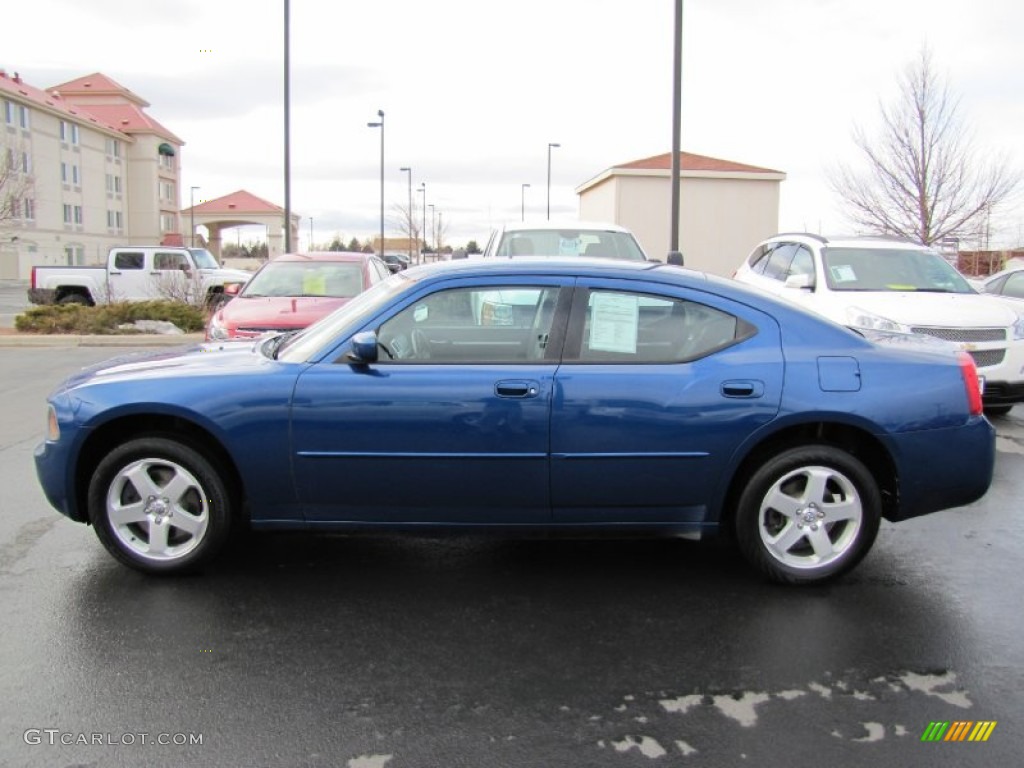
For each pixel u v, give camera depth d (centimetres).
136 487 426
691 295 424
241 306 959
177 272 1947
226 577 441
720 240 2502
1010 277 1282
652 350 418
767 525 424
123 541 429
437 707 319
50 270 2095
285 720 309
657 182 2450
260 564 460
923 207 2347
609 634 380
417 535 428
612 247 1022
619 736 301
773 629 385
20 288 4431
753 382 408
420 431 406
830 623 391
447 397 405
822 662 355
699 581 441
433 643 370
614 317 420
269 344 482
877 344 433
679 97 1377
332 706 319
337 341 420
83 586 427
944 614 402
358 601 413
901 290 911
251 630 381
